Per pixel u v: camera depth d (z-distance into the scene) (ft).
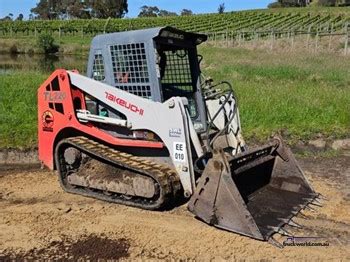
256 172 19.44
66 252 15.01
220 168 15.99
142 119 17.87
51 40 150.82
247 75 55.57
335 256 14.84
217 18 222.89
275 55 82.84
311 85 46.32
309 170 24.43
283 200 18.93
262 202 18.52
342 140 29.30
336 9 217.36
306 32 116.26
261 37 139.33
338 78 51.47
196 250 15.14
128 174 18.34
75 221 17.42
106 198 19.16
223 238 15.87
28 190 20.98
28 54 147.02
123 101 18.26
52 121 20.35
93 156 19.48
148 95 18.17
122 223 17.17
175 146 17.20
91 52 19.72
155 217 17.66
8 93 38.01
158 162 18.40
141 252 15.01
